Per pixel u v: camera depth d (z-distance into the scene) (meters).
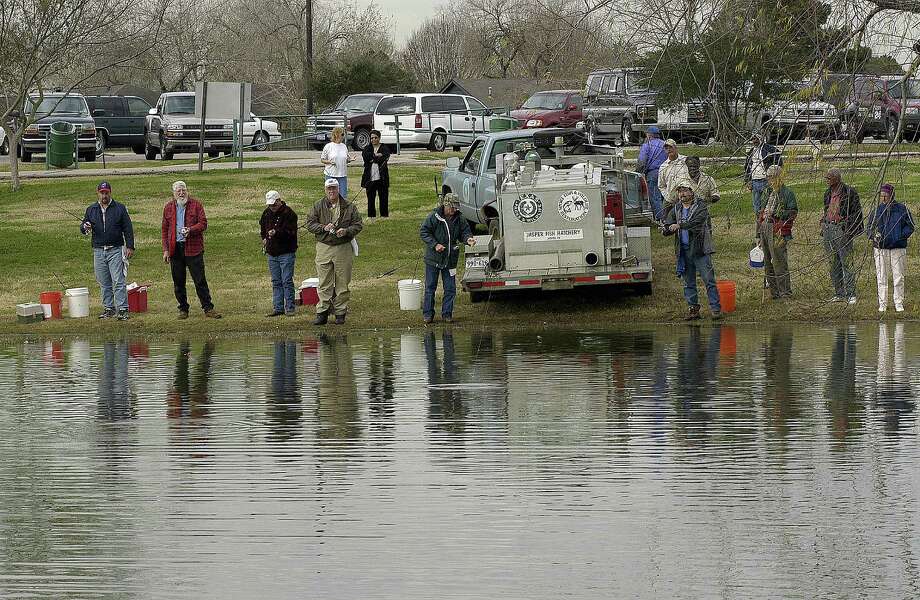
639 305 27.22
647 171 31.95
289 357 22.94
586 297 28.00
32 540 12.41
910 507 12.91
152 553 11.97
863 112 18.62
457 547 12.00
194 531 12.62
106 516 13.16
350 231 25.95
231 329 26.28
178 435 16.75
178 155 63.62
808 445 15.47
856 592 10.72
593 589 10.86
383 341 24.59
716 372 20.38
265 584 11.13
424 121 61.72
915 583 10.89
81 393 19.83
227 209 41.25
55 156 52.78
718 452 15.23
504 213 25.94
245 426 17.20
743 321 25.83
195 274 27.00
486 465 14.88
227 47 112.62
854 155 19.00
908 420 16.66
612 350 22.84
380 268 32.00
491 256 26.67
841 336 23.81
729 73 19.94
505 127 48.59
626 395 18.69
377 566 11.52
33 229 38.25
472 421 17.22
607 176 27.59
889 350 22.08
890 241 25.56
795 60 18.80
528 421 17.14
